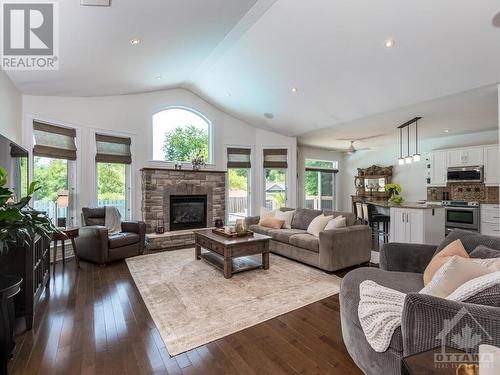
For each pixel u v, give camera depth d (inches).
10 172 109.7
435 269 74.5
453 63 126.6
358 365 67.8
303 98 194.9
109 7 97.0
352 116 200.5
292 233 179.0
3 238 70.6
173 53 159.5
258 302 109.9
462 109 175.5
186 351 78.1
